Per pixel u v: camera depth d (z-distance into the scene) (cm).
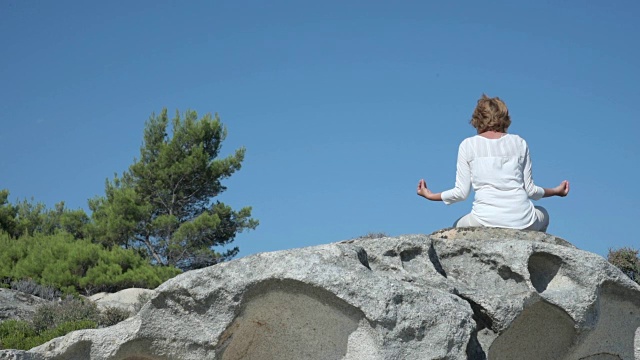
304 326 698
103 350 679
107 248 2281
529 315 734
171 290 680
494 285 723
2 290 1684
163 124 2744
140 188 2670
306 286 675
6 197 2705
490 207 757
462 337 665
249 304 686
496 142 765
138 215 2527
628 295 754
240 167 2695
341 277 669
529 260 732
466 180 765
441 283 704
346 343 681
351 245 696
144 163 2684
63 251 2197
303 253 683
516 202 756
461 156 769
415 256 717
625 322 764
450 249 736
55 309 1516
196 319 682
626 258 1322
